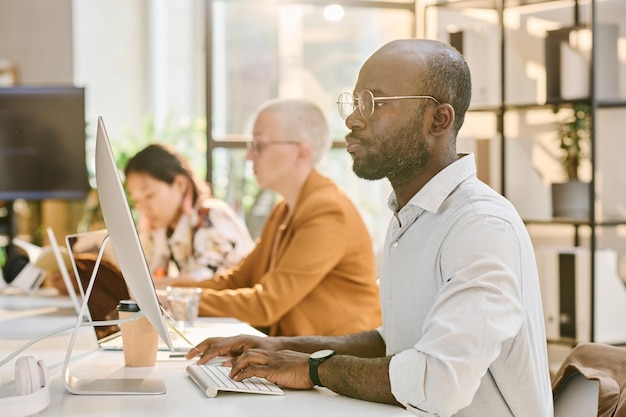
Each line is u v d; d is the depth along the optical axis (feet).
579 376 6.72
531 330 6.15
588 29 14.37
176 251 13.69
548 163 15.88
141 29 30.22
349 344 7.64
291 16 17.35
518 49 15.67
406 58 6.57
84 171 14.88
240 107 17.19
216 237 13.58
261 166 12.19
